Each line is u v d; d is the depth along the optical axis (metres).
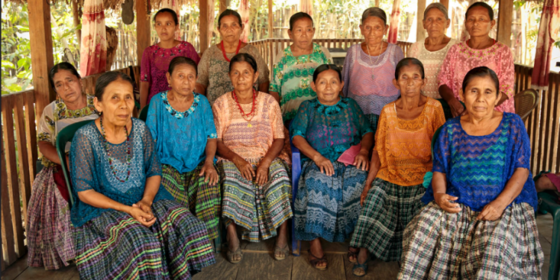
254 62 3.21
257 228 3.15
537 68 4.38
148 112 3.06
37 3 3.20
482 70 2.31
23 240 3.23
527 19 7.60
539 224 3.65
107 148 2.39
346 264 3.05
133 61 7.05
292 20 3.62
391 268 3.00
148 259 2.19
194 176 3.10
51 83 3.13
